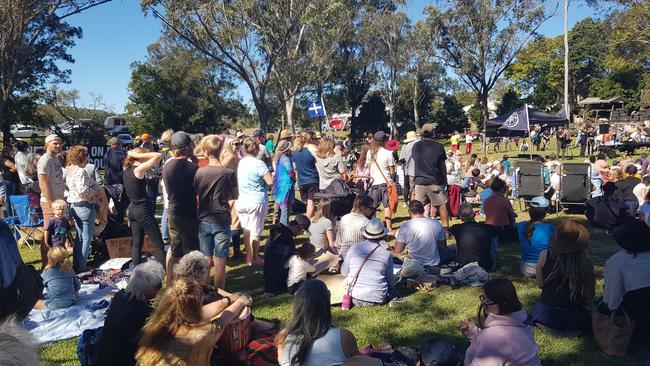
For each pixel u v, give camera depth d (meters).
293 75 32.84
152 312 3.77
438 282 6.45
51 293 5.90
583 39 65.81
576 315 4.75
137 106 55.81
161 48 56.44
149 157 6.83
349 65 54.00
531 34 39.66
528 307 5.62
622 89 59.38
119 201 9.15
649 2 37.59
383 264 5.80
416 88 58.75
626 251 4.55
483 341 3.59
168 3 26.47
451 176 12.05
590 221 9.87
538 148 33.06
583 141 28.27
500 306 3.62
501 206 8.45
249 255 7.52
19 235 10.35
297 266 6.22
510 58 40.47
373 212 7.10
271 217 11.70
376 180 9.55
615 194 9.73
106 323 3.85
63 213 7.20
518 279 6.57
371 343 4.86
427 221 6.85
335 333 3.52
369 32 52.56
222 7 27.59
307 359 3.46
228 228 5.96
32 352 1.67
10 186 10.94
